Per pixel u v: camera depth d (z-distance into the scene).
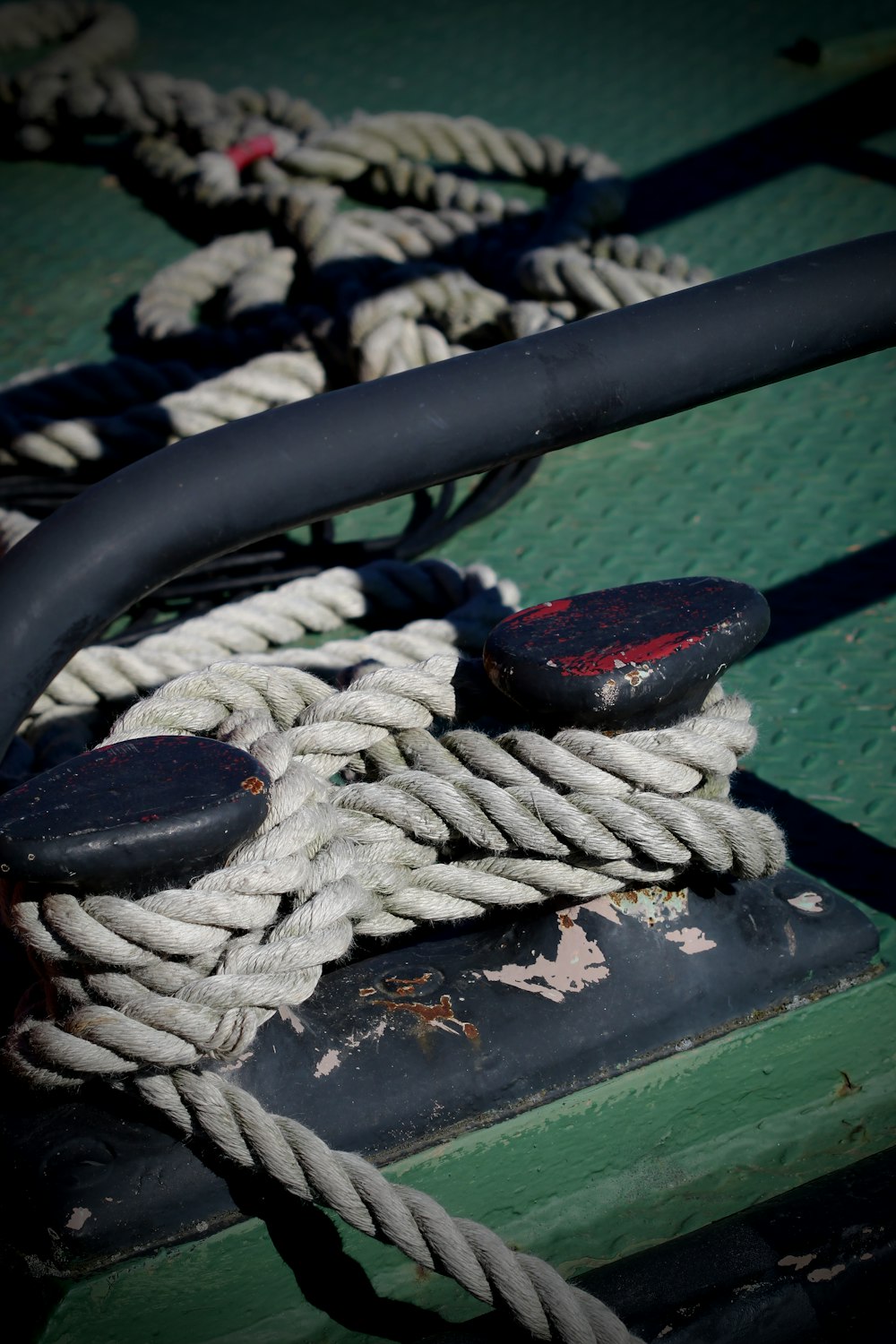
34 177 2.77
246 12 3.47
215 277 2.22
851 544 1.67
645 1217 1.27
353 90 2.97
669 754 1.23
